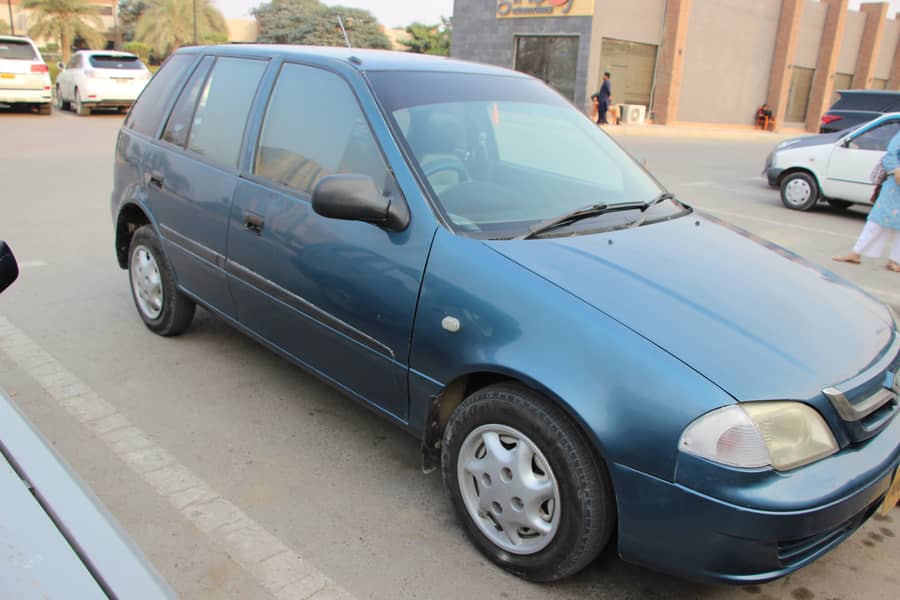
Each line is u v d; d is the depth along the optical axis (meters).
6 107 20.19
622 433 2.21
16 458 1.45
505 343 2.45
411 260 2.76
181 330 4.51
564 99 3.97
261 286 3.45
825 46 35.28
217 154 3.81
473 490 2.70
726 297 2.59
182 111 4.21
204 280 3.93
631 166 3.78
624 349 2.27
